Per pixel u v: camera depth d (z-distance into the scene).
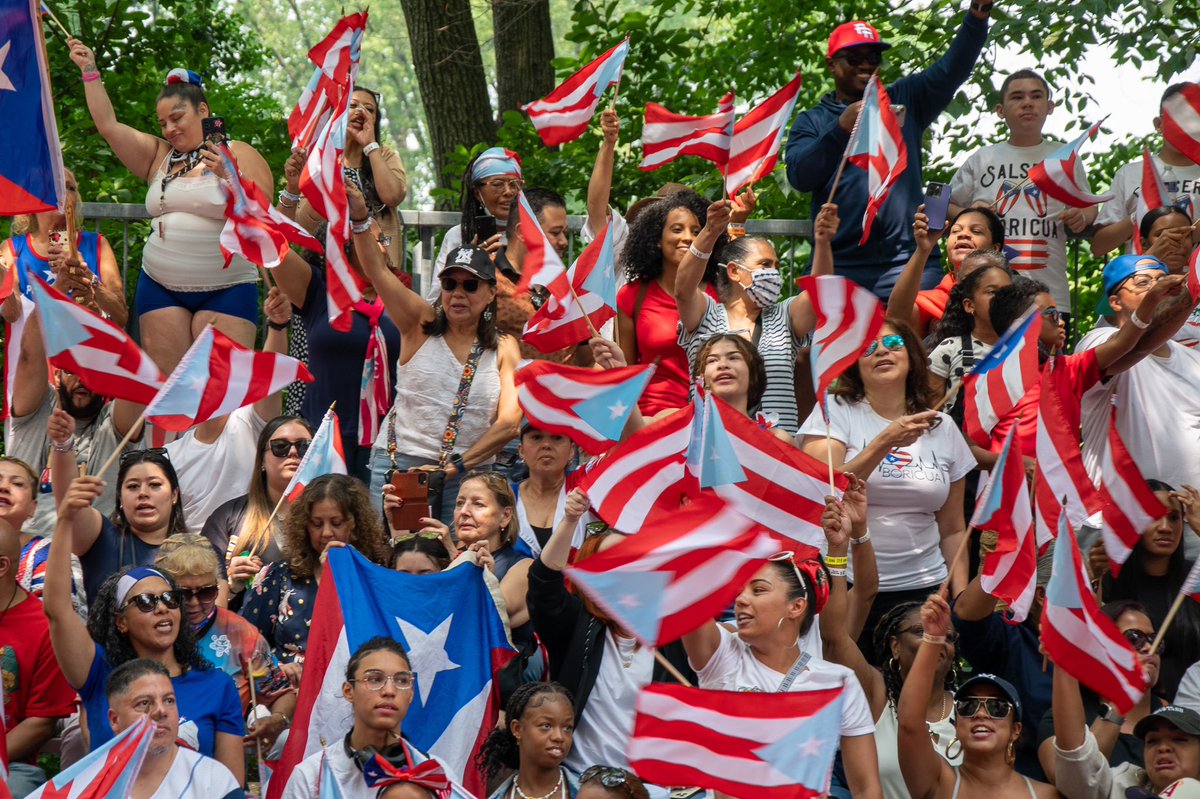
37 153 6.52
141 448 8.42
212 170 8.10
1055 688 6.04
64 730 6.82
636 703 5.96
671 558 5.02
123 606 6.29
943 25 12.73
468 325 7.97
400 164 9.09
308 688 6.52
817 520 6.19
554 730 6.06
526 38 14.48
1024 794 6.02
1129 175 9.75
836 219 7.80
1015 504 6.22
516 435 7.85
